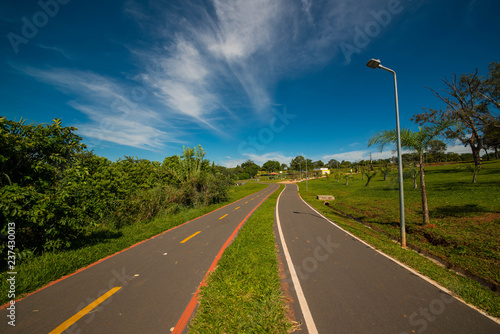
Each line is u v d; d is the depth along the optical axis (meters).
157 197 12.84
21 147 5.03
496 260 5.79
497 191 14.98
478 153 32.78
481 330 2.96
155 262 5.37
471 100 27.36
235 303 3.47
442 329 2.96
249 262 5.19
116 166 17.45
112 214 9.66
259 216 12.39
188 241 7.34
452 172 36.53
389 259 5.77
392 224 10.66
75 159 7.02
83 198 6.36
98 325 2.93
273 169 130.50
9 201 4.44
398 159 7.43
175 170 18.52
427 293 3.98
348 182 45.56
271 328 2.90
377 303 3.62
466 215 10.13
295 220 11.77
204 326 2.92
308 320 3.13
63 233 5.83
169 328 2.90
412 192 20.64
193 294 3.81
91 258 5.44
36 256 5.27
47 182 5.69
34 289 3.91
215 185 19.42
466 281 4.55
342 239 7.80
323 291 4.02
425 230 8.87
